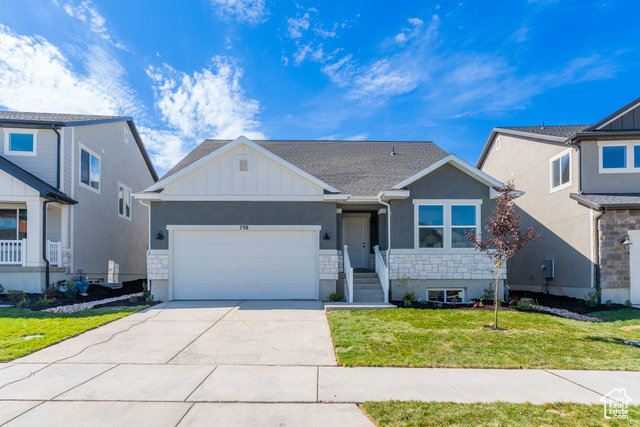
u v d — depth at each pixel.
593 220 12.20
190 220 12.30
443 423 4.23
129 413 4.43
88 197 16.17
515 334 8.01
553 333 8.15
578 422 4.26
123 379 5.49
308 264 12.45
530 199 16.34
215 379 5.51
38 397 4.85
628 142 12.81
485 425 4.19
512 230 8.37
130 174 20.97
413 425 4.18
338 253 12.98
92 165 16.59
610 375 5.84
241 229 12.33
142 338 7.64
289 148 18.14
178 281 12.25
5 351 6.62
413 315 9.71
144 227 23.30
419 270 12.26
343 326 8.55
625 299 11.84
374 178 14.41
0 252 12.88
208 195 12.37
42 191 12.66
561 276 14.05
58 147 14.15
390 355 6.62
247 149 12.52
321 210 12.51
